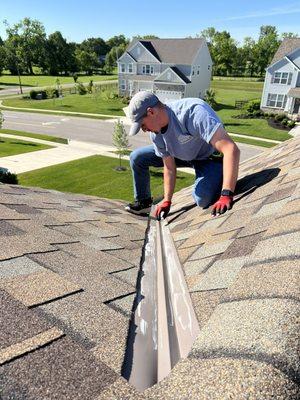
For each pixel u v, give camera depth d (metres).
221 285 1.56
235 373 0.85
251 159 5.14
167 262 2.27
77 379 1.05
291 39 37.66
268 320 0.99
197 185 3.11
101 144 27.58
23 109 45.06
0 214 2.60
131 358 1.23
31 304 1.43
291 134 30.08
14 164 21.75
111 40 138.38
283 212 1.90
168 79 44.91
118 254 2.41
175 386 0.91
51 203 3.66
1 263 1.77
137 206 4.43
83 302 1.53
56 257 2.03
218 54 89.88
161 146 3.17
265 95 38.44
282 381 0.81
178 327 1.42
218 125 2.48
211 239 2.29
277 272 1.24
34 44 93.62
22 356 1.12
